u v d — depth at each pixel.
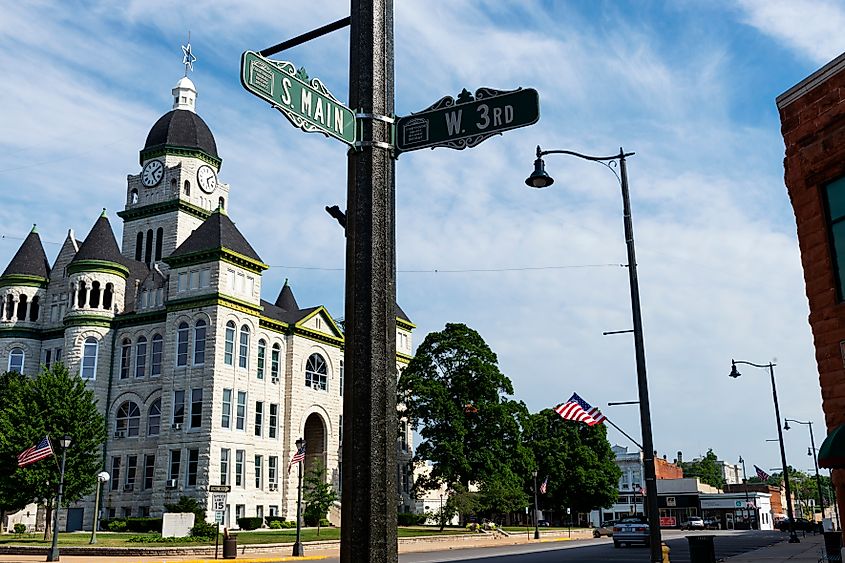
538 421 82.50
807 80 15.41
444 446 56.97
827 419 14.41
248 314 58.28
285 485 59.44
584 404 24.16
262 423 58.44
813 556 34.75
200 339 55.78
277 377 60.97
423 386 59.47
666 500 111.12
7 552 36.50
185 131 74.25
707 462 165.38
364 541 5.03
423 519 68.56
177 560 34.28
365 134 5.88
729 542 55.00
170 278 57.97
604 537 71.06
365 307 5.44
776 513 128.62
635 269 19.30
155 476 54.62
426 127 6.04
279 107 5.50
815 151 15.07
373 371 5.31
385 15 6.17
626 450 121.94
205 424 53.59
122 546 37.28
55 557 32.69
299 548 37.59
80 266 61.50
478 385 60.38
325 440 64.31
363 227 5.63
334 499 58.16
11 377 54.53
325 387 65.56
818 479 68.44
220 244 56.38
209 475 52.50
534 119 5.84
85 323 60.38
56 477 45.16
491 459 58.53
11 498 45.22
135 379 59.16
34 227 68.38
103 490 57.53
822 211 14.97
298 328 62.69
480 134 5.95
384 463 5.20
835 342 14.40
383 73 6.04
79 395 48.34
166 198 71.50
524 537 60.72
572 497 82.12
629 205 19.77
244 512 55.09
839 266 14.62
